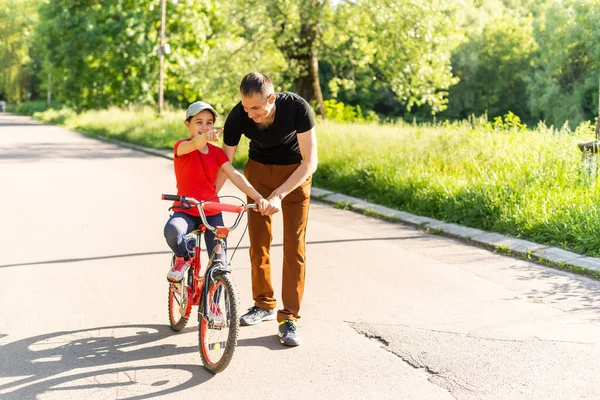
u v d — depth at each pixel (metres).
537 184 9.01
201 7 39.53
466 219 8.65
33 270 6.39
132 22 38.69
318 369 4.15
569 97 46.03
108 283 6.00
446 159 11.49
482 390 3.85
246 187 4.42
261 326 4.95
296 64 23.94
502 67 57.34
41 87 73.12
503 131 12.84
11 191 11.46
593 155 9.16
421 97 24.70
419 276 6.30
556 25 46.44
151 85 40.94
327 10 22.34
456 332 4.79
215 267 4.16
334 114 26.48
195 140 4.25
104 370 4.12
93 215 9.30
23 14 84.56
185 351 4.46
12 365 4.19
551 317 5.13
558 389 3.86
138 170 15.24
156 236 7.96
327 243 7.76
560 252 6.93
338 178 12.21
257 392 3.82
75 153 19.95
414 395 3.79
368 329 4.86
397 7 21.98
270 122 4.52
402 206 9.95
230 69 24.52
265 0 22.89
